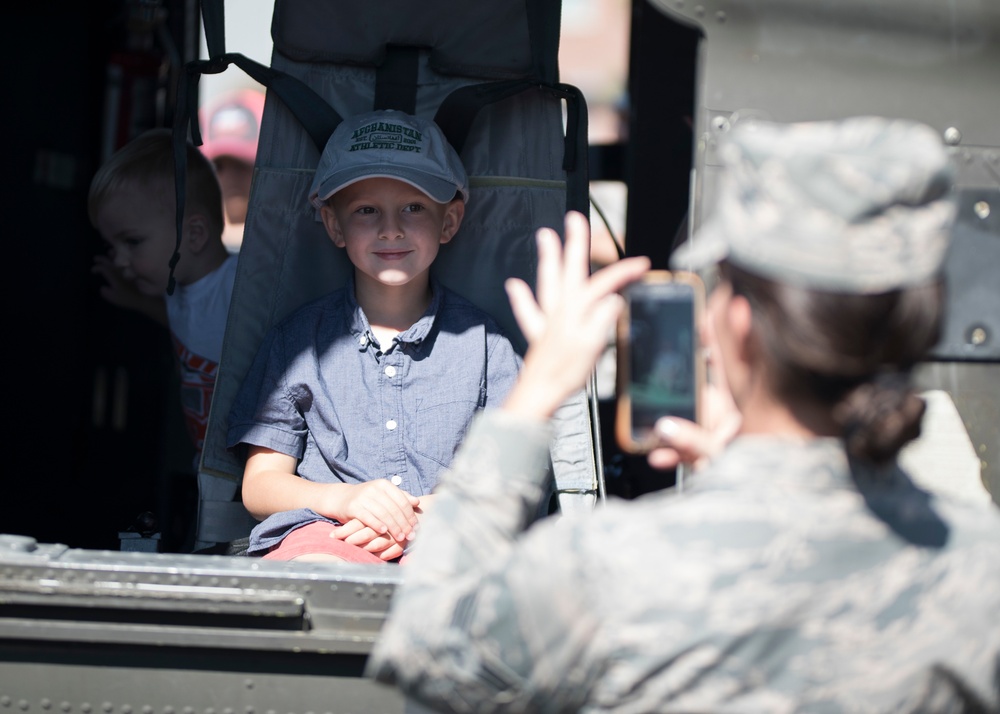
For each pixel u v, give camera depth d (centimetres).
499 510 180
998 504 301
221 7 401
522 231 407
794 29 290
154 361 630
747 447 173
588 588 165
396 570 270
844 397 167
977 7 292
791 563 164
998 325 300
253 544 350
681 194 505
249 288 398
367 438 373
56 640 259
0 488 564
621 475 479
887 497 170
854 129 165
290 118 402
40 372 587
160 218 518
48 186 591
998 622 169
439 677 168
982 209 296
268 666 265
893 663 163
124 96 626
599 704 166
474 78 408
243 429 370
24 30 571
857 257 159
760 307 167
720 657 161
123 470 611
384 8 399
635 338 202
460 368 383
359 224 375
